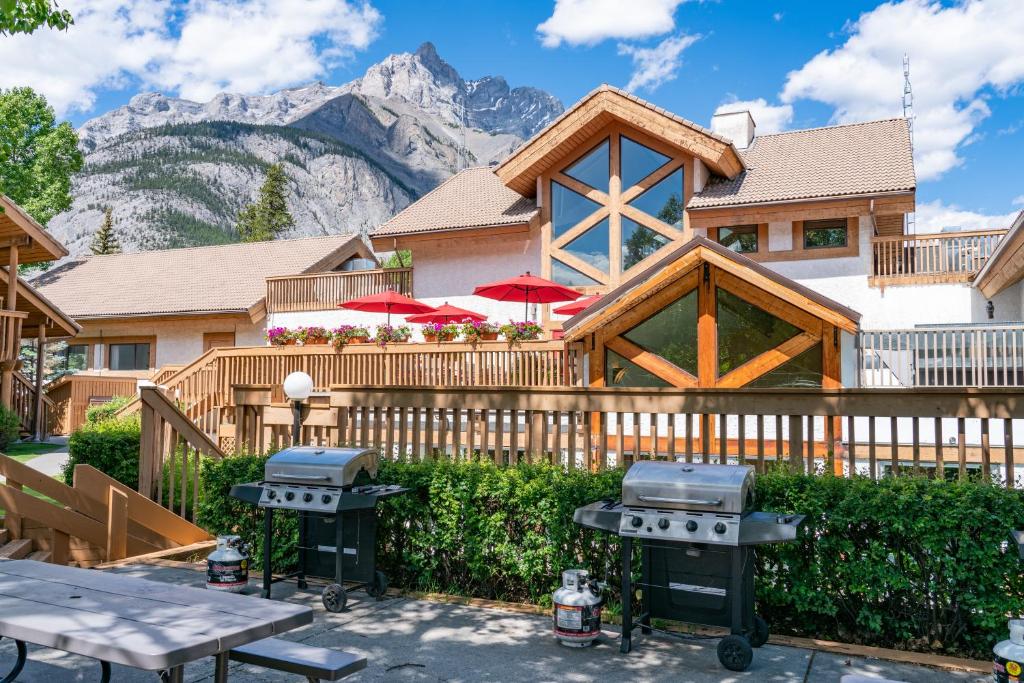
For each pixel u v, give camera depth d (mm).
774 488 5555
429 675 4625
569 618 5148
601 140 20953
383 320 24641
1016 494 5023
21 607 3539
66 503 7992
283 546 7105
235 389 8469
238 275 31016
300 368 15492
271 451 8016
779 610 5746
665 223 20172
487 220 22016
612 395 6898
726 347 12664
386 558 6844
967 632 5211
